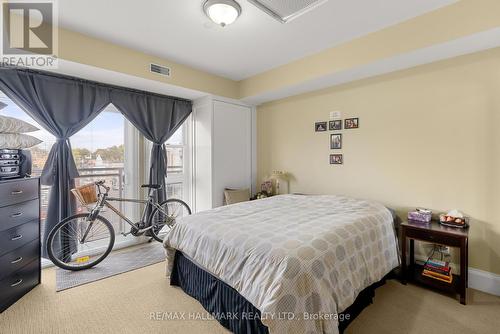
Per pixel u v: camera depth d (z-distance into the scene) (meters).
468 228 2.09
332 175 3.24
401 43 2.21
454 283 2.12
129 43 2.60
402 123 2.63
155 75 2.91
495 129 2.11
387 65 2.50
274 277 1.33
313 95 3.41
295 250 1.42
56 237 2.64
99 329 1.69
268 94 3.57
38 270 2.29
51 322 1.76
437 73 2.39
